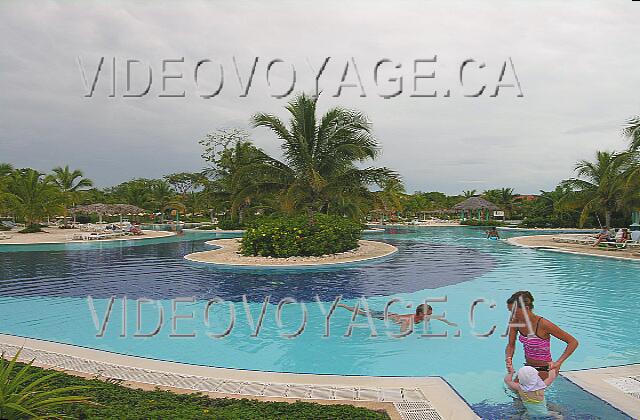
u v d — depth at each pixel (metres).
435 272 17.83
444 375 7.24
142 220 64.12
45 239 33.06
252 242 21.59
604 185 32.19
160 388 5.95
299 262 19.47
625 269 18.55
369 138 24.31
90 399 5.20
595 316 10.98
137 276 16.91
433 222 64.44
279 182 24.14
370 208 27.84
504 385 6.65
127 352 8.52
